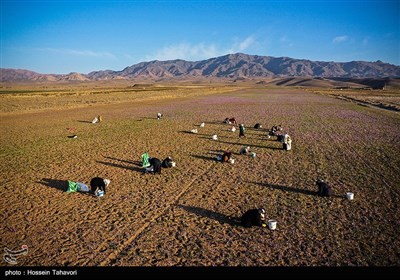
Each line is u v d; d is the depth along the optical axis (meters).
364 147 24.53
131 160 20.84
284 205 13.62
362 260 9.59
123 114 45.69
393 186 15.81
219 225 11.86
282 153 22.77
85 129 32.88
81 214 12.78
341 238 10.85
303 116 43.31
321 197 14.49
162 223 11.99
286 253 10.01
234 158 21.42
